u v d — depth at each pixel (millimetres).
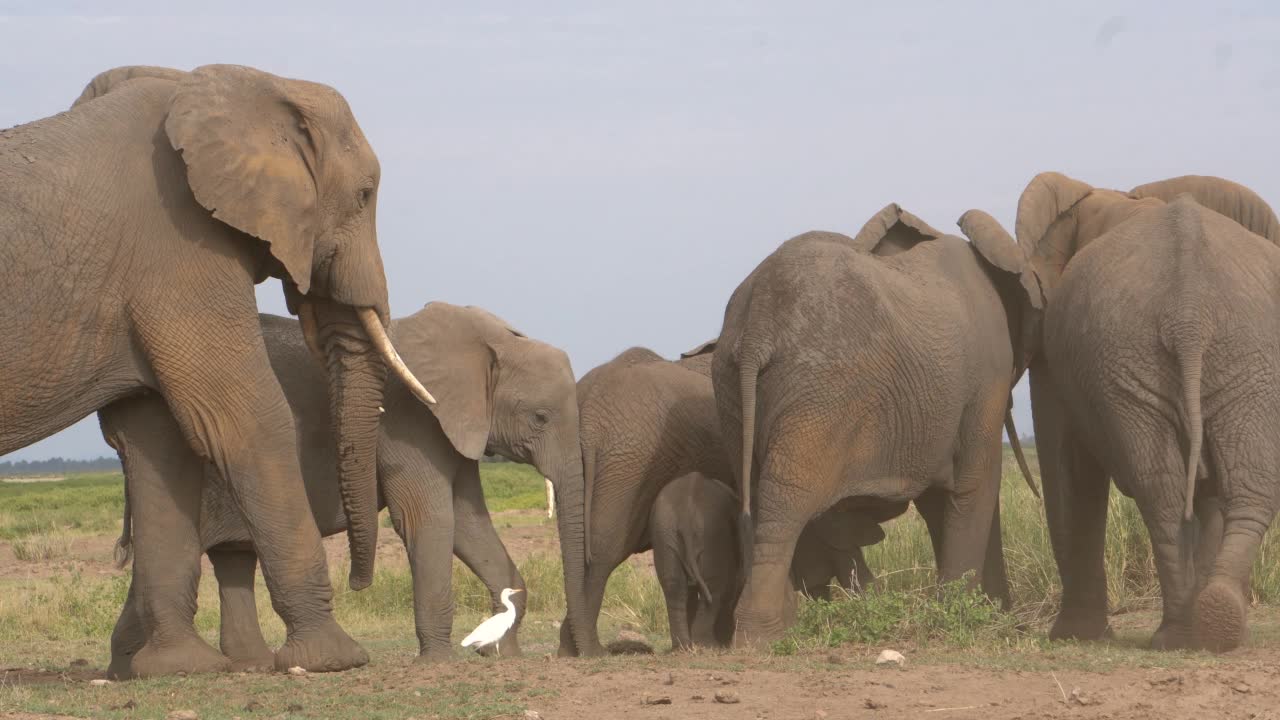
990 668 10609
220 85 12695
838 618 13031
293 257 12672
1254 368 12633
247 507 12656
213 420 12469
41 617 20797
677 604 15430
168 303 12242
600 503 15758
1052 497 16047
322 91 13352
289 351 14852
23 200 11672
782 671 10688
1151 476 12984
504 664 12023
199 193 12172
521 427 15688
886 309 13188
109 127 12289
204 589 25734
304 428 14734
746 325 13234
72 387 12055
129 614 13867
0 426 11805
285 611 12914
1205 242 13117
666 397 15758
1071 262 14453
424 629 14797
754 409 12961
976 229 15078
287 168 12719
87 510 57438
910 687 9781
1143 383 12984
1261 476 12539
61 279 11773
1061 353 14172
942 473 14094
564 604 22000
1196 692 9336
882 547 19938
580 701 9695
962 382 13922
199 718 9539
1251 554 12453
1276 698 9125
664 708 9273
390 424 14945
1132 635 15586
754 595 12906
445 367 15133
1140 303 13094
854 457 13289
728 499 15539
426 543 14875
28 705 10250
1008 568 18719
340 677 11914
